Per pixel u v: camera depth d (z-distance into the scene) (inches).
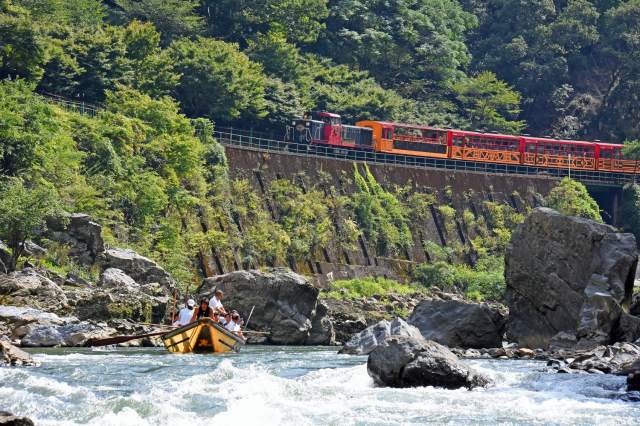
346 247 4633.4
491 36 7568.9
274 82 5260.8
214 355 1785.2
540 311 2085.4
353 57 6515.8
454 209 5211.6
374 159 5103.3
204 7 6082.7
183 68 4827.8
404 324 1969.7
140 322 2390.5
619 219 5748.0
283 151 4741.6
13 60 4023.1
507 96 6697.8
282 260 4313.5
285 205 4485.7
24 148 3255.4
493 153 5393.7
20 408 1000.2
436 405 1088.8
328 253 4542.3
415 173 5191.9
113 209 3599.9
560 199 5413.4
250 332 2012.8
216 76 4830.2
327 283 4352.9
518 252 2122.3
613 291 1972.2
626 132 7317.9
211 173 4276.6
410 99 6437.0
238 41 6087.6
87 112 4197.8
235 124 5147.6
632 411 1066.1
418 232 5036.9
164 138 4023.1
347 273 4554.6
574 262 2049.7
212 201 4160.9
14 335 2033.7
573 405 1098.7
